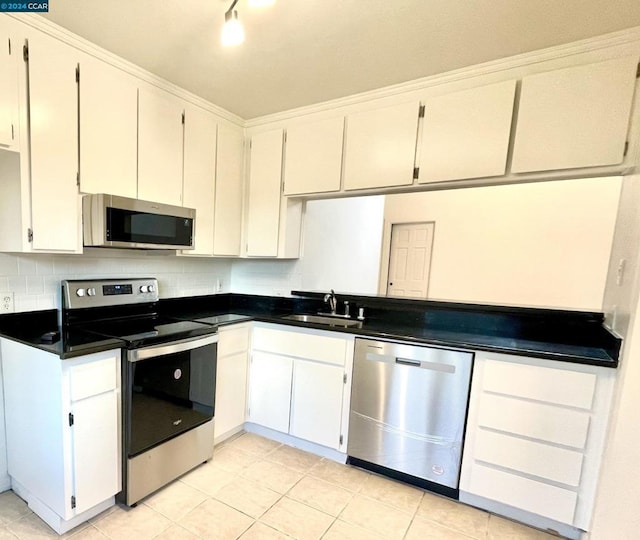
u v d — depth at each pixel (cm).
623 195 177
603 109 162
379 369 207
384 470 213
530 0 141
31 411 166
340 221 382
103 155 191
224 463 221
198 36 173
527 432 171
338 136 239
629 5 141
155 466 186
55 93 170
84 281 209
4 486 187
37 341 165
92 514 169
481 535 169
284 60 193
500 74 188
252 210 282
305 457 232
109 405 167
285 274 301
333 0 144
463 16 152
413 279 486
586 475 161
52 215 173
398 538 165
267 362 249
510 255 422
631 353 140
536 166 177
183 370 198
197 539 159
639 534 143
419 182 211
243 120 281
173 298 272
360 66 197
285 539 162
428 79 206
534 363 168
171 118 226
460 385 185
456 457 188
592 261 383
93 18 160
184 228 227
